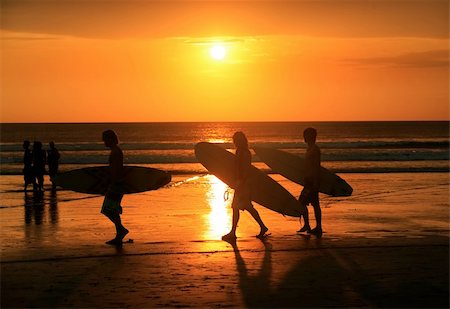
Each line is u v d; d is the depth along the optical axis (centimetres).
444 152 4312
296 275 743
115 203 957
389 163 3362
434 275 743
